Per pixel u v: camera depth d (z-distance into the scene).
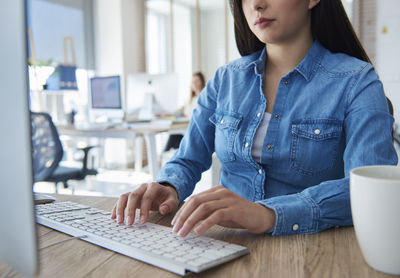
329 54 0.98
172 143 4.90
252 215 0.65
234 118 1.01
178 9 5.78
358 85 0.89
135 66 5.73
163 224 0.75
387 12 4.45
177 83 3.77
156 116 3.82
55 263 0.56
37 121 2.72
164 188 0.85
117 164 5.68
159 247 0.57
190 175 1.03
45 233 0.69
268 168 0.96
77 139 4.92
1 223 0.42
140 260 0.56
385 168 0.55
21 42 0.38
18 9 0.38
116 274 0.52
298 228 0.67
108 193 3.70
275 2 0.90
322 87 0.92
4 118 0.40
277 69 1.01
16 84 0.39
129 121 3.66
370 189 0.47
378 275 0.49
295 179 0.94
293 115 0.93
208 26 5.55
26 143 0.39
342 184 0.72
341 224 0.69
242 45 1.15
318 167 0.92
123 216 0.72
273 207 0.67
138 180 4.14
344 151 0.91
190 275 0.51
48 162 2.80
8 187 0.41
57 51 5.09
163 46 6.07
